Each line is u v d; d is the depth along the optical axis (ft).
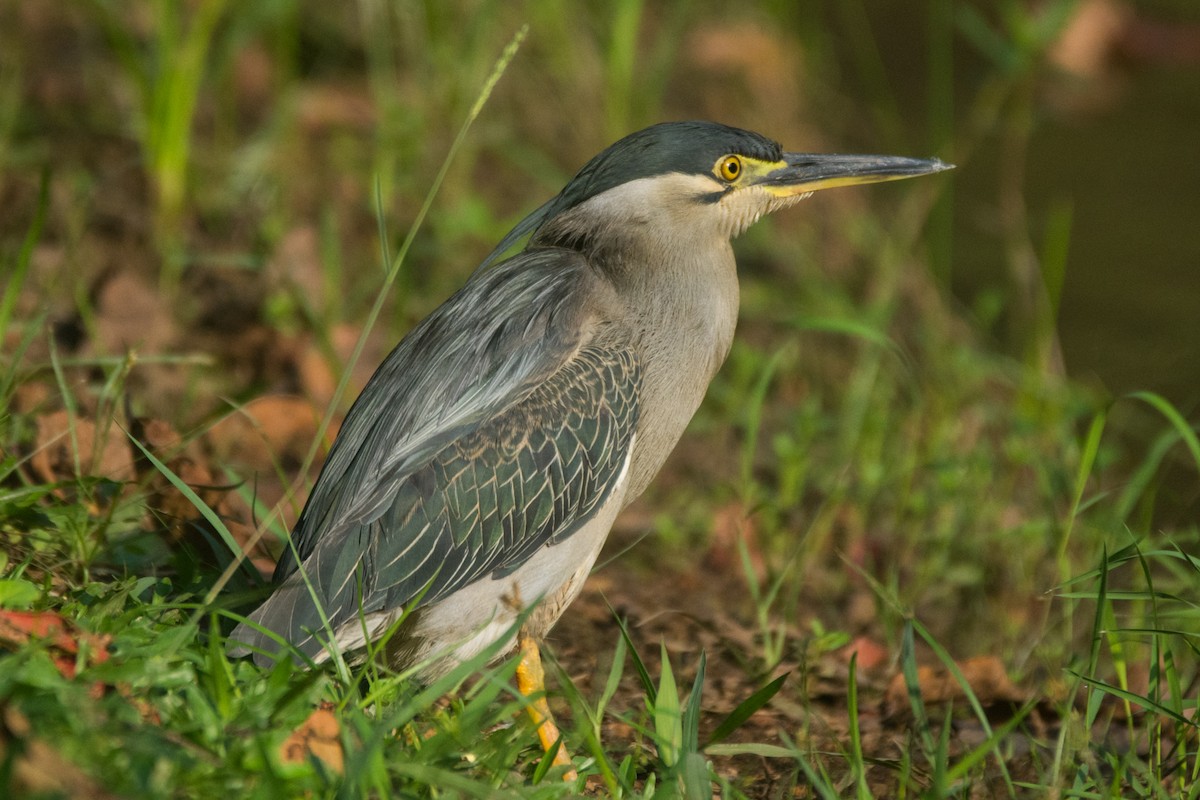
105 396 30.17
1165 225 56.24
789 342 40.29
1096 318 50.44
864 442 41.65
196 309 42.65
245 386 40.01
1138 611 33.30
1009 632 35.27
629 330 29.35
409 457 26.89
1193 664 33.32
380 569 26.43
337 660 24.14
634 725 24.53
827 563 37.60
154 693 21.11
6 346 36.86
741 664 31.07
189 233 46.03
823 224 57.11
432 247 47.65
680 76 65.46
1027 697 30.45
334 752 20.89
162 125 45.06
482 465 27.09
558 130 57.52
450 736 22.13
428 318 29.45
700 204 30.37
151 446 30.96
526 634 27.81
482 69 56.54
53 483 27.86
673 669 30.73
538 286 28.81
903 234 55.16
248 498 32.86
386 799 19.72
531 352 28.04
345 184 51.24
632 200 29.91
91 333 36.73
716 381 45.32
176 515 29.84
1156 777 25.61
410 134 51.93
